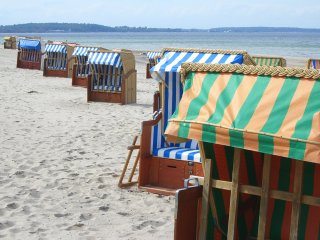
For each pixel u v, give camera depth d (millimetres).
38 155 8938
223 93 4152
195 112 4176
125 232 5688
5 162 8406
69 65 24172
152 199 6773
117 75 15844
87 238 5500
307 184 4332
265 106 3910
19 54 28797
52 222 5930
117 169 8188
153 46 95875
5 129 11195
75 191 7047
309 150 3596
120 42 125125
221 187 4297
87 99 16141
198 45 104438
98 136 10766
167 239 5512
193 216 4383
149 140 7117
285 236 4539
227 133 3932
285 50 79812
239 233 4691
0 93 17594
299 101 3816
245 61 6961
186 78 4430
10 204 6414
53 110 14195
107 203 6613
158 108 7445
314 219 4391
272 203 4637
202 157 4344
